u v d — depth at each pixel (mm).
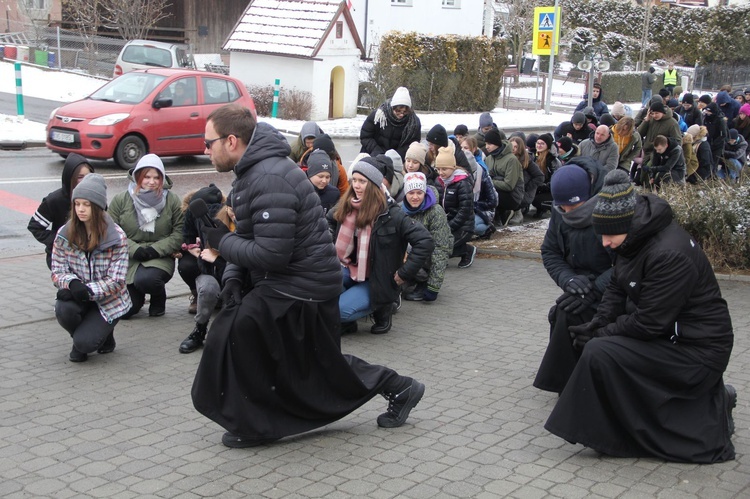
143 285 7031
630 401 4465
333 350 4684
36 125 18266
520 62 43562
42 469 4461
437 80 28141
